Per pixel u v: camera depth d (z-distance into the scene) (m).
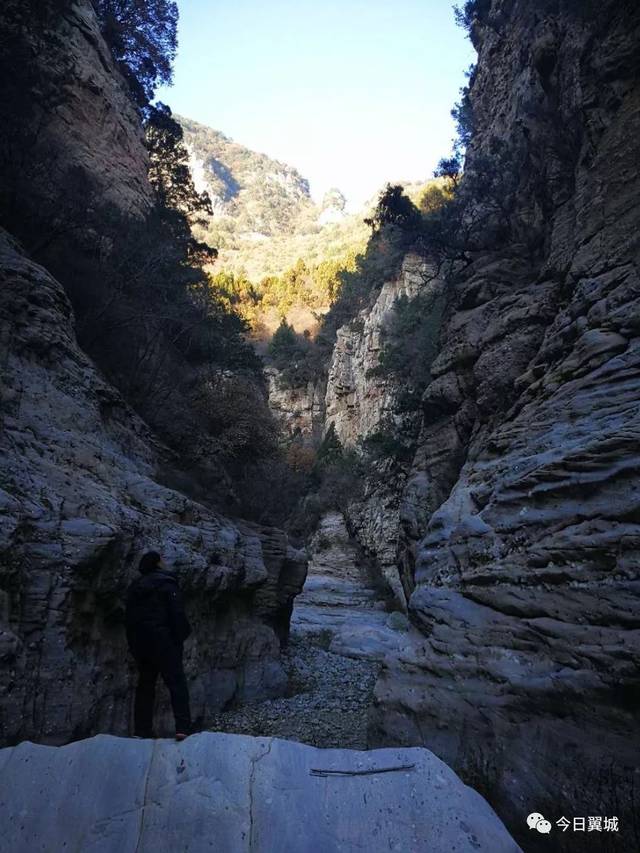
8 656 5.45
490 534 7.58
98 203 16.95
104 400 10.80
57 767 3.18
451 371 15.39
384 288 52.62
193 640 9.88
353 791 3.18
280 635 17.77
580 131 13.42
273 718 10.31
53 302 10.20
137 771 3.19
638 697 4.74
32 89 16.50
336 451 51.28
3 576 5.73
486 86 24.77
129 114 28.70
